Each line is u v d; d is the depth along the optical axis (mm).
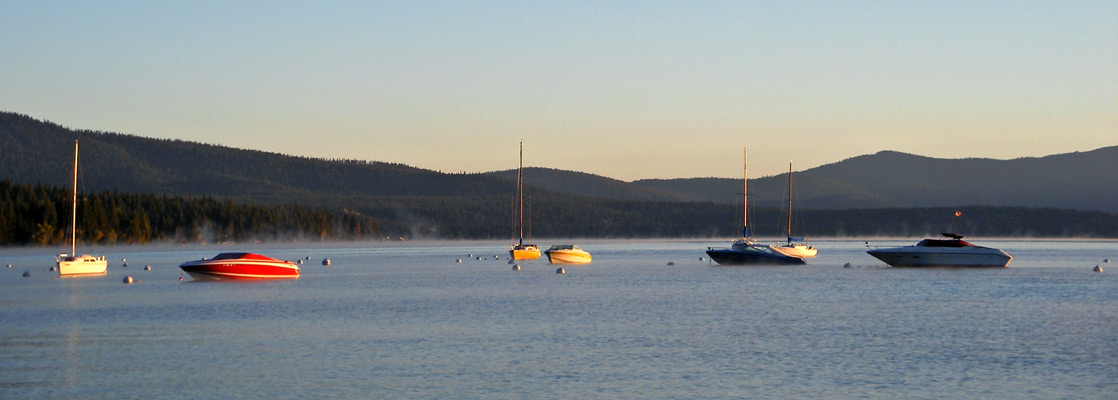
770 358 41531
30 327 52719
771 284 86875
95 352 43250
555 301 69375
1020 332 49844
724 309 62312
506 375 37625
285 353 42906
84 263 105500
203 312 60938
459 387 35438
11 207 189250
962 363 40219
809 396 34000
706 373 38062
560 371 38469
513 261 143125
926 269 105125
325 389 35094
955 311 60562
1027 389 35062
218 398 33688
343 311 61562
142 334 49531
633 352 43125
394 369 38875
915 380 36656
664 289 81688
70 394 34375
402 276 106375
